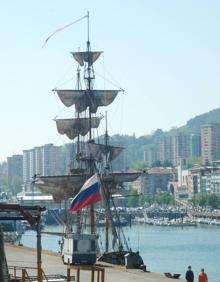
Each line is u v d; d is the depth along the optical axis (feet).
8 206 203.82
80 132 621.31
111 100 625.82
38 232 216.95
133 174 583.58
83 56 626.23
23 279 253.85
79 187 582.76
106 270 371.15
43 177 585.22
